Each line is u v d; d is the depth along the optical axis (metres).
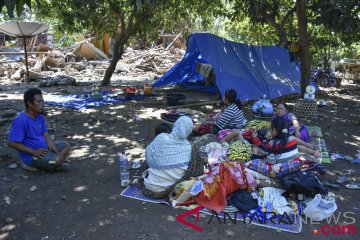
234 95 6.39
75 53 24.86
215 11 13.32
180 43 27.66
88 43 25.44
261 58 11.61
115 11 12.57
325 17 9.45
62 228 3.68
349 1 8.48
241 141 4.83
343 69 21.78
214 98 11.04
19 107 9.45
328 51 18.91
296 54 10.90
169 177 4.21
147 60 22.67
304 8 10.20
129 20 13.13
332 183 4.80
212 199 4.04
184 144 4.26
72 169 5.24
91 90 12.35
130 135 7.01
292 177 4.25
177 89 12.96
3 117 8.12
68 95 11.43
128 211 4.02
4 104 9.81
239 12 12.83
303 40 10.50
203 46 9.77
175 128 4.23
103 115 8.64
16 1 2.88
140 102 10.34
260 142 5.14
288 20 13.87
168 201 4.21
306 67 10.73
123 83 15.55
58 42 27.38
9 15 2.75
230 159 4.50
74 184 4.72
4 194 4.39
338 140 7.05
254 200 4.06
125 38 13.63
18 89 13.23
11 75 17.56
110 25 13.50
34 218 3.87
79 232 3.61
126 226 3.72
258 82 10.64
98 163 5.49
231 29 19.53
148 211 4.03
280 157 4.70
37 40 26.52
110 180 4.86
